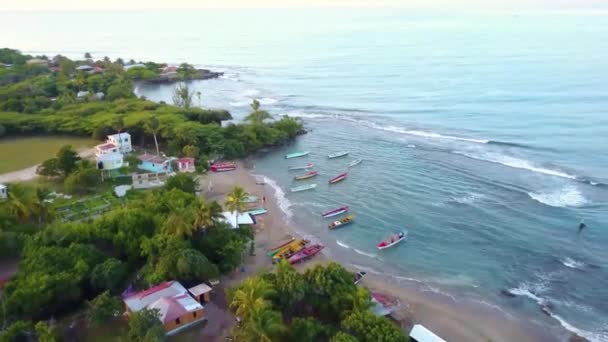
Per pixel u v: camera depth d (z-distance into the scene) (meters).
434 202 101.94
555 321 64.31
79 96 198.25
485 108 176.88
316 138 151.88
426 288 72.19
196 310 59.91
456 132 150.88
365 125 164.12
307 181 115.62
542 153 128.38
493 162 123.12
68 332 58.19
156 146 135.62
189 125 141.38
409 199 104.00
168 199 85.38
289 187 111.94
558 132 145.25
